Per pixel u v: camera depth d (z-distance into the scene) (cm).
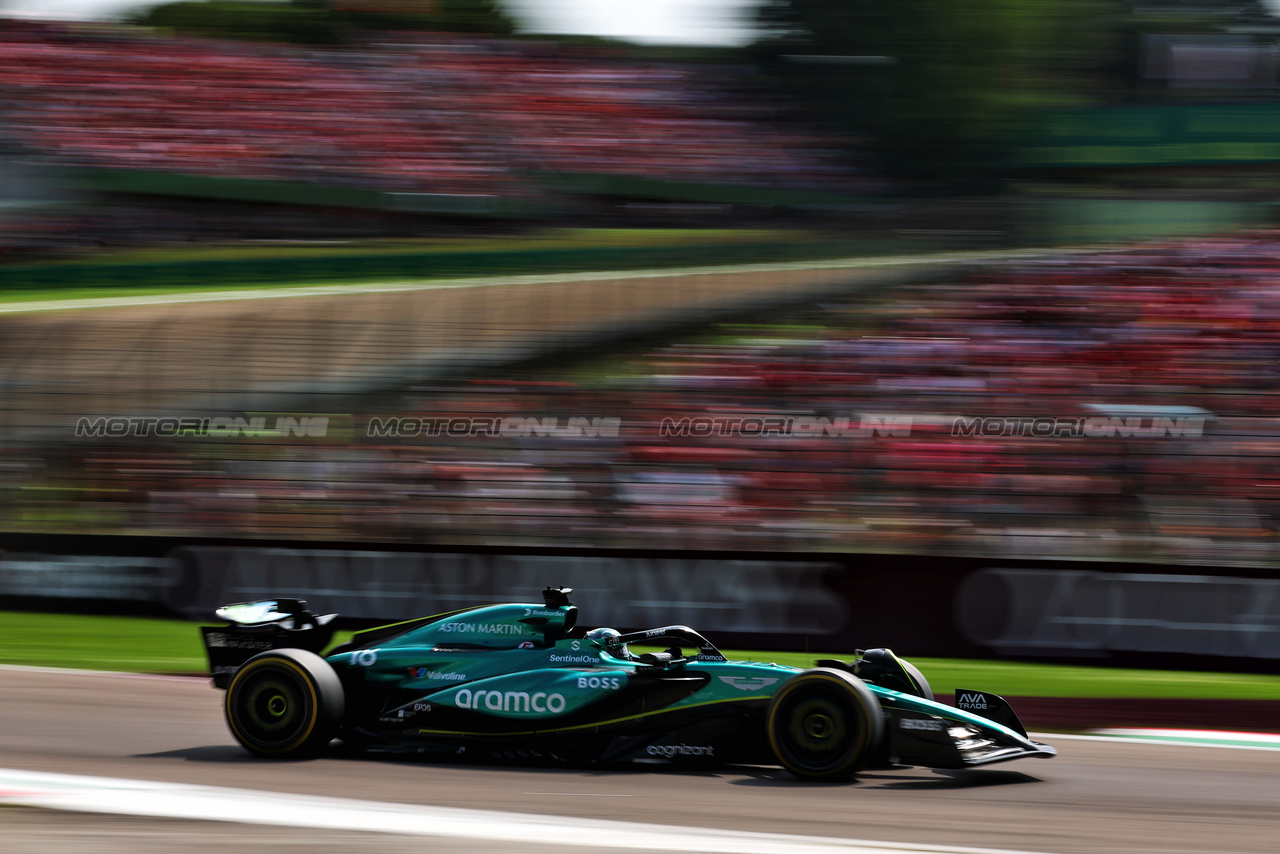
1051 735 2758
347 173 9025
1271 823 1930
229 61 10031
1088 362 5909
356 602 4062
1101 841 1755
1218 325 6275
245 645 2338
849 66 10481
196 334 5612
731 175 9700
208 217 8619
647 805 1864
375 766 2147
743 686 2145
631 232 9050
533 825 1727
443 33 11194
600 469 4819
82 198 8625
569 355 5888
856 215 9325
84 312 6681
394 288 7744
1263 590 3544
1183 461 4559
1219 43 9825
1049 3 10025
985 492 4516
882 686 2244
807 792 1977
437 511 4638
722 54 11300
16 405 4819
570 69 10950
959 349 6091
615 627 3916
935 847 1667
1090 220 8831
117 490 4612
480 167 9338
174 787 1956
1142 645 3597
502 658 2234
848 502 4631
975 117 10156
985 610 3700
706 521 4506
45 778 2027
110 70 9588
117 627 4025
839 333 6384
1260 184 9231
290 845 1611
